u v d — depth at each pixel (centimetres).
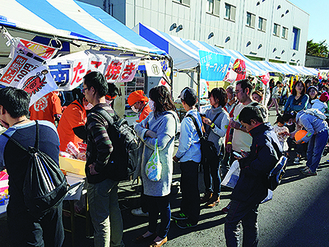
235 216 217
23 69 204
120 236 226
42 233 174
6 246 247
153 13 1075
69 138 287
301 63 2781
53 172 167
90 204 204
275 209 347
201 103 731
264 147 203
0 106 159
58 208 179
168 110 237
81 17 385
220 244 271
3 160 154
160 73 412
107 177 199
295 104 573
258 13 1869
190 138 271
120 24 451
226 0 1520
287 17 2284
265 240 278
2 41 384
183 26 1254
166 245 265
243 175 219
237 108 314
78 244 260
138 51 357
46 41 377
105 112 196
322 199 381
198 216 295
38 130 165
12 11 265
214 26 1467
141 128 237
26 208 160
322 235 291
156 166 228
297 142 445
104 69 299
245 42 1795
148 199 251
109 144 185
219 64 565
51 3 366
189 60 542
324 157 596
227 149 359
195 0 1294
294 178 465
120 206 340
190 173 278
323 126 452
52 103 411
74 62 248
